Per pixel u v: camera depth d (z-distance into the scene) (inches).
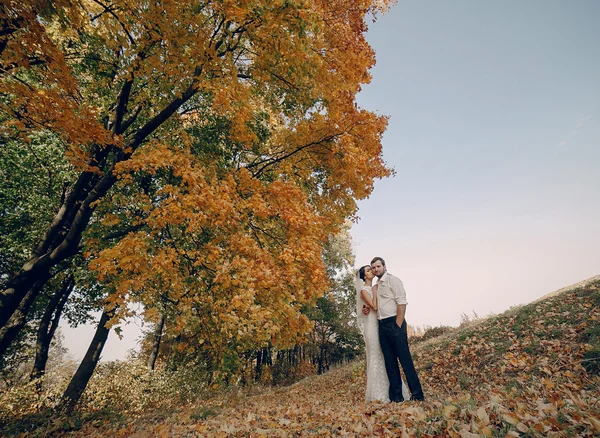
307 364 1024.2
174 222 175.3
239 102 205.9
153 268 166.4
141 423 212.1
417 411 111.1
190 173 180.1
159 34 190.2
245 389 470.3
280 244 232.5
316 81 248.7
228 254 200.1
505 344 257.0
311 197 306.8
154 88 252.5
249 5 180.4
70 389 330.0
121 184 183.2
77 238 224.7
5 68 172.4
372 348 179.8
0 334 234.1
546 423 77.0
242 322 188.1
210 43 205.2
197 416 196.2
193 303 226.7
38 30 140.3
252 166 289.7
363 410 138.0
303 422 132.7
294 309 203.0
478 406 102.3
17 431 214.7
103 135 172.6
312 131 260.1
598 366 158.6
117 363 477.4
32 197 355.6
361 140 257.9
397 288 171.6
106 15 184.5
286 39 193.9
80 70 276.1
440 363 296.0
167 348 753.6
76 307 520.1
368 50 256.5
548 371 171.3
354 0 251.3
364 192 278.7
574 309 257.3
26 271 209.9
